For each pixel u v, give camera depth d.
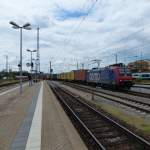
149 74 93.31
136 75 98.00
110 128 13.02
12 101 24.25
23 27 33.62
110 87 44.75
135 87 48.19
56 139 10.22
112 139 10.80
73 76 82.75
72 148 9.03
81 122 13.69
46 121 14.00
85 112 18.86
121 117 16.08
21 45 33.94
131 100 24.31
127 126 13.11
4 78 129.25
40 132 11.29
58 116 15.69
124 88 41.72
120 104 22.59
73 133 11.29
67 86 59.97
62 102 24.83
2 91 39.84
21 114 16.28
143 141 9.37
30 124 13.06
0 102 23.45
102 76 47.94
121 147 9.60
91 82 58.28
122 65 43.03
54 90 43.81
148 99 25.84
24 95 31.23
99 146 9.28
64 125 13.01
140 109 18.64
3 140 10.01
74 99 28.69
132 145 9.77
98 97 30.38
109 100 26.61
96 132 12.23
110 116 16.47
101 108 20.58
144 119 15.30
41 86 56.28
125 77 40.38
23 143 9.53
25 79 121.44
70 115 17.38
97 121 15.11
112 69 42.12
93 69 57.38
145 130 12.20
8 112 17.16
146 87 45.19
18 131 11.49
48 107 19.84
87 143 10.16
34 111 17.58
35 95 31.00
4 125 12.88
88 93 36.78
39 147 9.04
